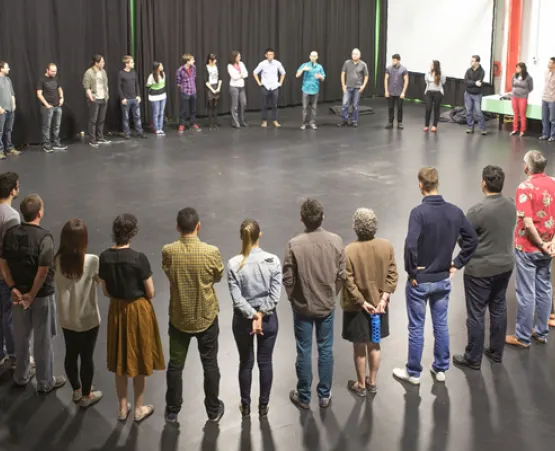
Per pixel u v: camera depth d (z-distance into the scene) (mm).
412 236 4348
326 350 4309
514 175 9711
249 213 8039
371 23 16203
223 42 14070
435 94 12523
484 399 4492
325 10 15500
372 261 4262
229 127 13070
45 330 4445
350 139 12117
